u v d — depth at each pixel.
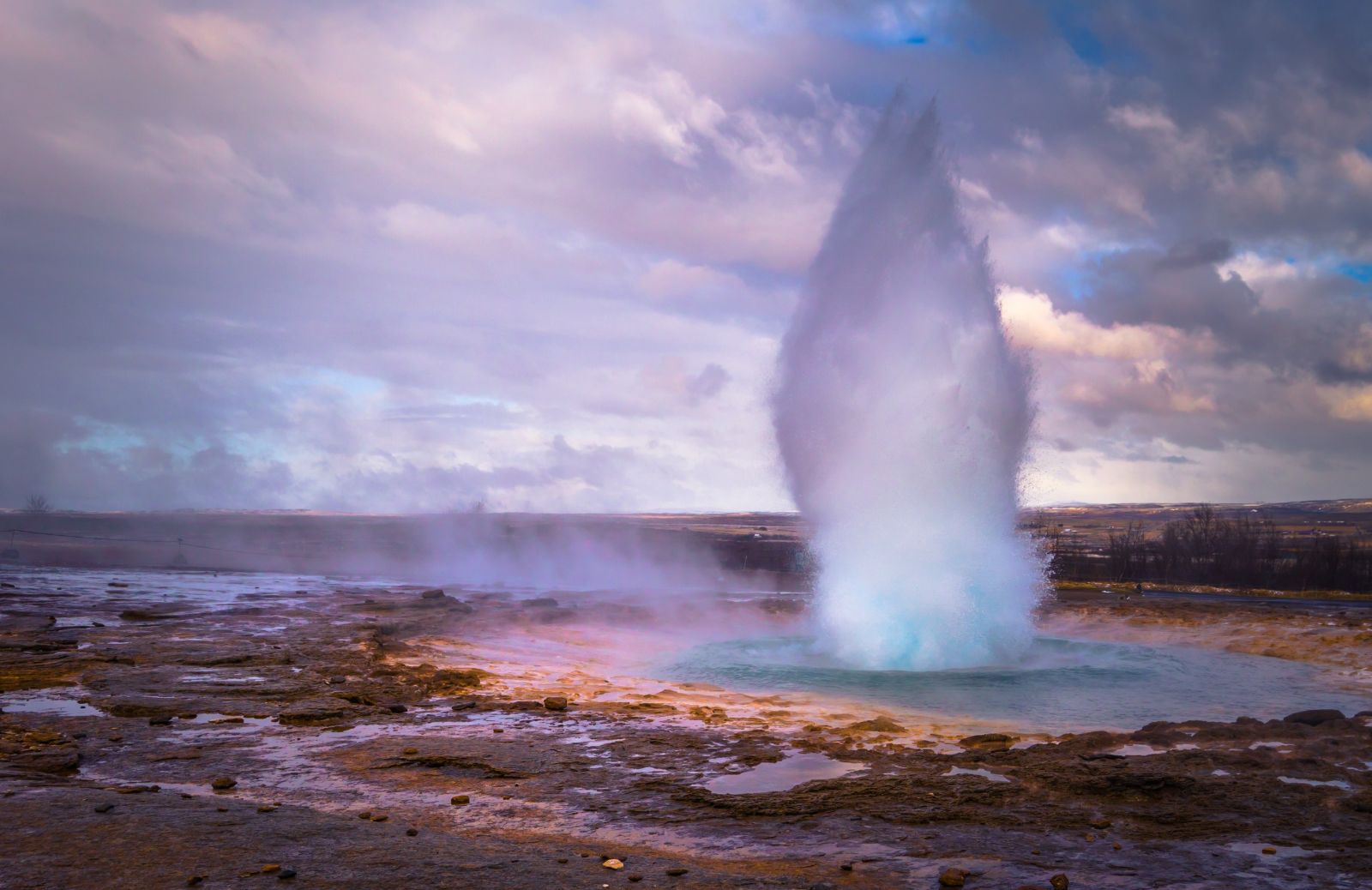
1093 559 66.38
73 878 4.43
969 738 9.02
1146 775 6.82
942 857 5.36
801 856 5.42
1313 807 6.27
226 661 13.19
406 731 8.98
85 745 8.11
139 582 34.41
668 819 6.18
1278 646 18.89
